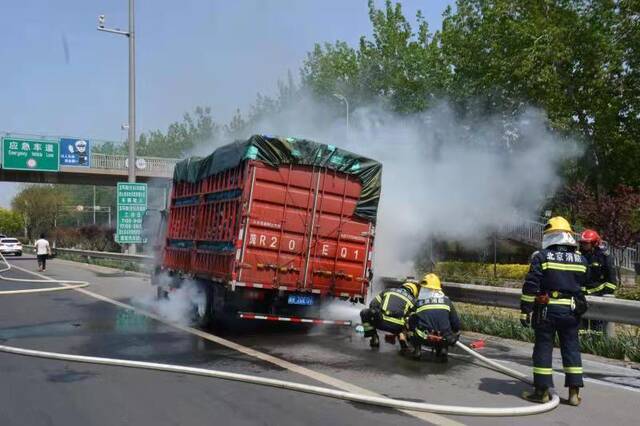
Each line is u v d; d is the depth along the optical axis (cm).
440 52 2742
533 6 2325
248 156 904
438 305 792
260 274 915
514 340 949
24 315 1187
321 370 723
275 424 520
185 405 573
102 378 676
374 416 543
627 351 808
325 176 955
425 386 657
